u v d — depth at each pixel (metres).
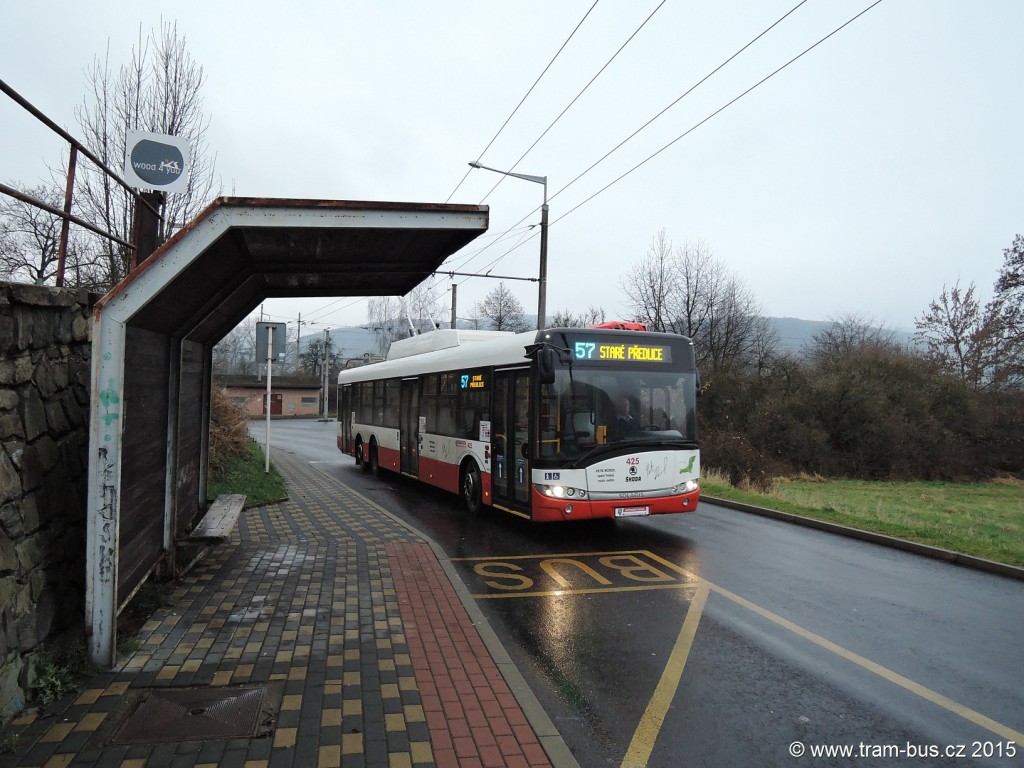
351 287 7.58
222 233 4.26
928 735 3.80
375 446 16.06
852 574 7.52
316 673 4.16
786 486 20.28
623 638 5.27
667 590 6.66
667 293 34.53
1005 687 4.48
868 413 24.70
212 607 5.40
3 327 3.45
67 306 4.41
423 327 50.78
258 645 4.60
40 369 3.96
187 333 6.27
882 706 4.16
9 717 3.36
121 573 4.32
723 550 8.62
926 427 24.78
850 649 5.13
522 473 8.92
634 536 9.41
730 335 34.59
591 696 4.21
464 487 10.97
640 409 8.74
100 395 4.02
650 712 4.00
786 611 6.06
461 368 11.04
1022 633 5.58
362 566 6.84
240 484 11.66
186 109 10.83
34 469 3.82
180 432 6.40
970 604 6.43
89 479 4.02
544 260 18.56
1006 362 27.98
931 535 9.44
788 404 25.61
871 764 3.46
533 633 5.36
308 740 3.34
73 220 4.50
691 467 8.91
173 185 7.71
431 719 3.62
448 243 5.68
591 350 8.63
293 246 5.46
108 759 3.10
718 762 3.45
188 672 4.11
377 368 16.14
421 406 12.86
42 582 3.89
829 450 24.59
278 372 66.19
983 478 24.48
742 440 20.31
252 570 6.61
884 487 21.78
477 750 3.31
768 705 4.13
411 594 5.92
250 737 3.35
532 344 8.67
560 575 7.18
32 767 3.01
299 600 5.66
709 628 5.55
